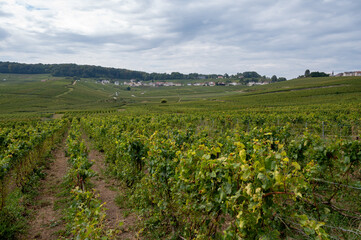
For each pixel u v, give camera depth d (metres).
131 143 6.84
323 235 2.33
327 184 5.19
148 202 5.44
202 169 3.18
